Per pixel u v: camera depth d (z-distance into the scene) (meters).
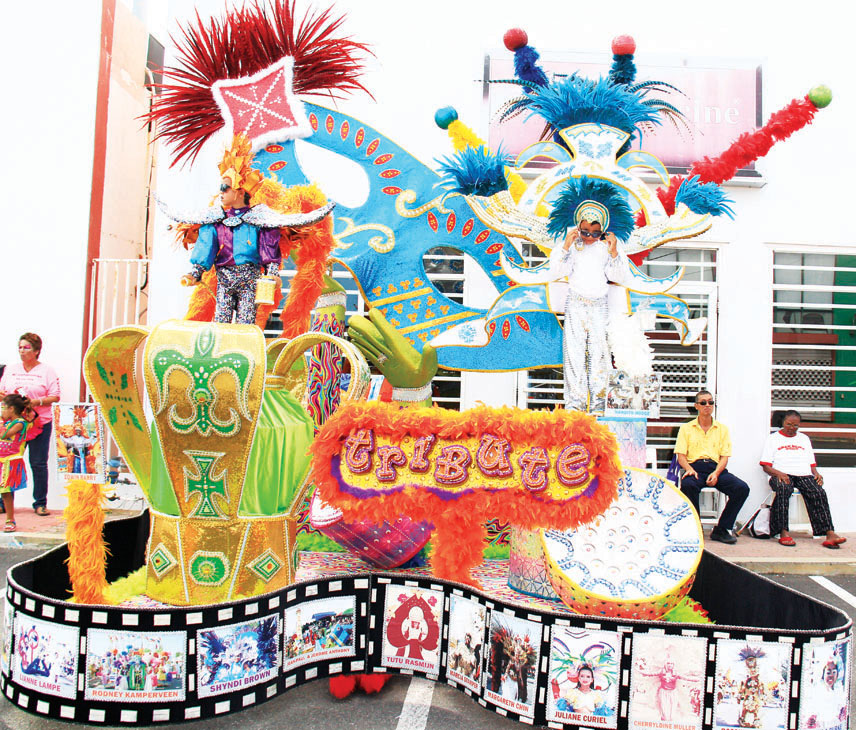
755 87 6.95
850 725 2.80
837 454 7.28
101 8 7.09
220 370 2.78
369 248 5.02
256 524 2.95
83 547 2.86
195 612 2.53
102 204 7.26
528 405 6.94
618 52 4.40
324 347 4.50
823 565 5.70
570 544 3.42
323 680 3.25
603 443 2.60
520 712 2.61
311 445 2.90
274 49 4.34
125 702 2.50
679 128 6.93
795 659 2.49
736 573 3.48
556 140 4.56
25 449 6.64
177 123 4.45
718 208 4.10
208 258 3.34
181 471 2.89
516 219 4.15
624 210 3.96
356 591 3.00
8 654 2.69
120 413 3.11
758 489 6.90
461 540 2.95
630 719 2.52
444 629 2.95
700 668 2.50
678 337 7.14
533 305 4.73
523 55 4.45
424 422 2.79
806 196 7.05
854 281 7.30
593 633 2.55
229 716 2.85
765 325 7.04
